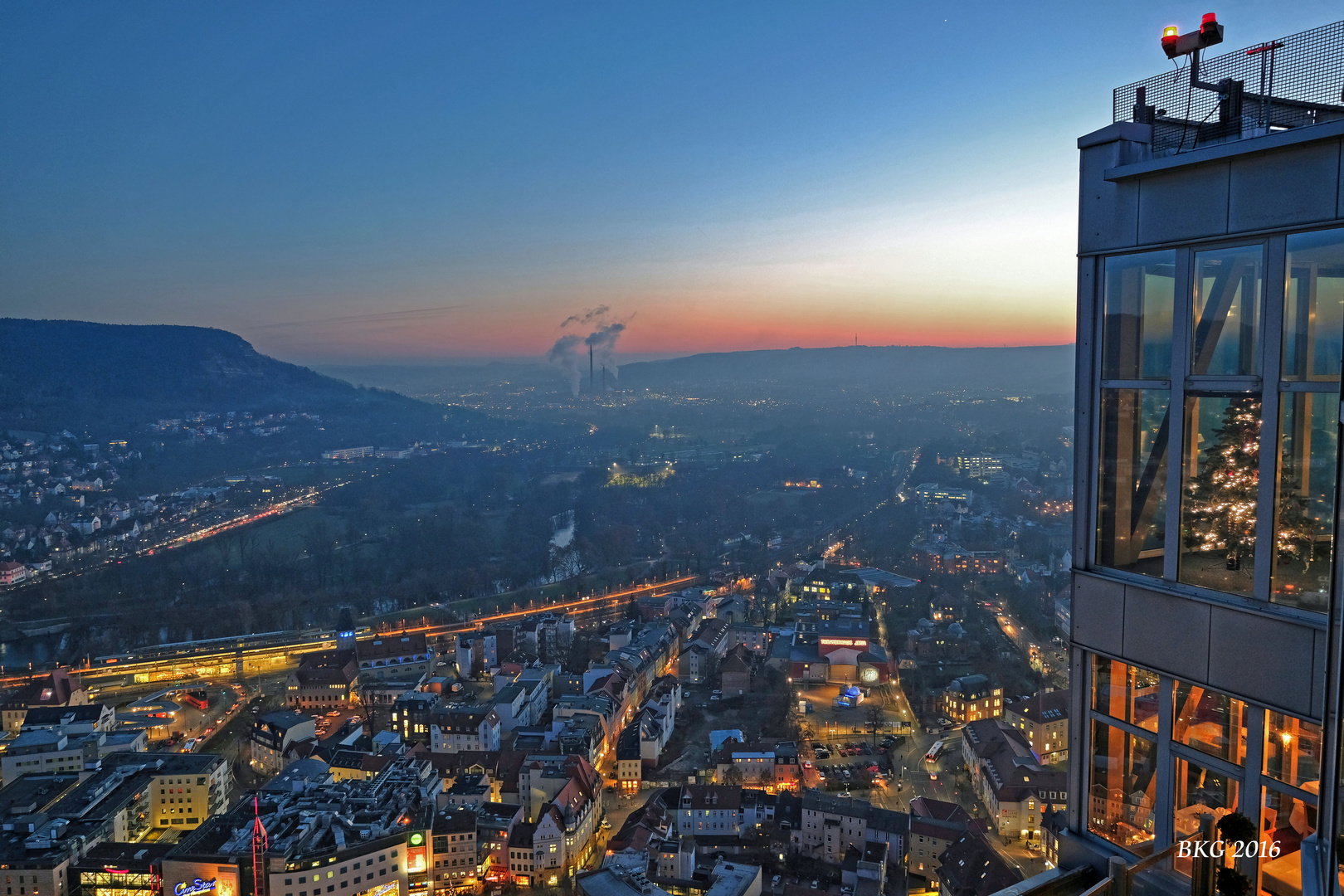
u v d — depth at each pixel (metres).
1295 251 13.91
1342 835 11.88
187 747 161.00
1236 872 14.24
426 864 102.31
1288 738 14.31
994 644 195.12
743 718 167.00
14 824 113.75
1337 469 12.23
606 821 130.12
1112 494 17.22
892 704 167.50
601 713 155.12
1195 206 15.27
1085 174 17.31
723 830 120.50
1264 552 14.55
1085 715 17.92
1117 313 17.05
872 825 110.31
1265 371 14.43
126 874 103.94
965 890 93.81
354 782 115.56
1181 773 16.12
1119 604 17.00
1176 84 16.55
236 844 98.44
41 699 175.88
